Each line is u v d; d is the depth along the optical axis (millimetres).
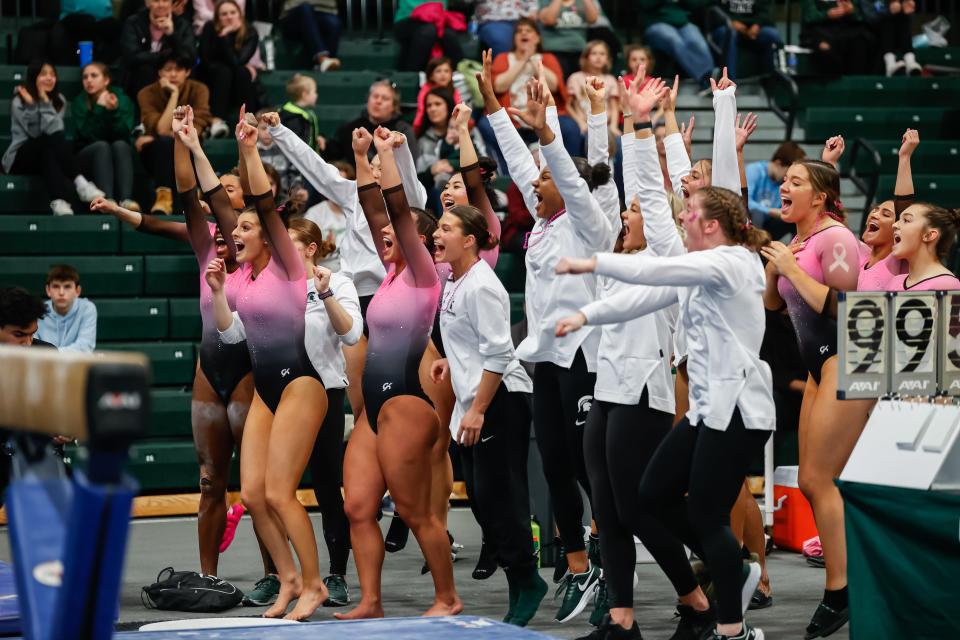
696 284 12047
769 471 21594
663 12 34250
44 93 28219
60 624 6023
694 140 33250
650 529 13203
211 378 16828
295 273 15578
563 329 12016
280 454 15367
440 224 15094
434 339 18047
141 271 27422
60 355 6348
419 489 14789
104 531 5957
